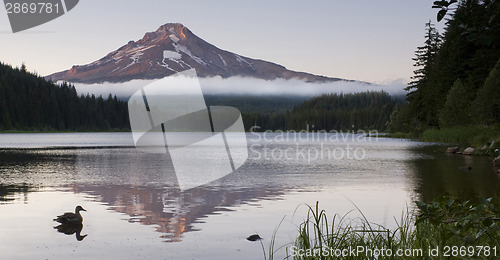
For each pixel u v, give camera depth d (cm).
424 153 4394
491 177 2166
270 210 1334
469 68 7719
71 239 998
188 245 944
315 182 2044
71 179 2211
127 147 6041
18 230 1089
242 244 944
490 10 374
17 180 2172
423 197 1547
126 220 1202
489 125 6375
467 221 454
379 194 1642
